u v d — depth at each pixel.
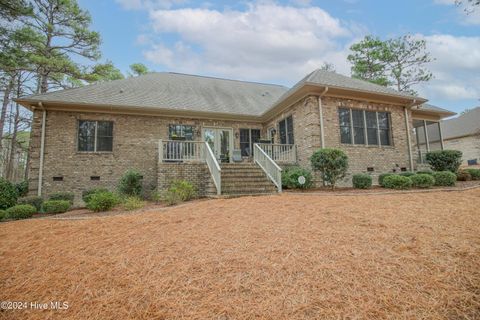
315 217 4.47
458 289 2.25
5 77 16.22
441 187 8.44
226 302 2.18
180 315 2.06
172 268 2.82
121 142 11.10
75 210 7.89
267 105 14.58
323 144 9.87
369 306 2.05
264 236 3.63
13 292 2.64
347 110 10.63
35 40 14.36
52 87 18.28
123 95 11.76
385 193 7.18
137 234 4.12
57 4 15.48
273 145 10.96
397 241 3.24
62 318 2.17
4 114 17.09
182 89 14.23
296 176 8.98
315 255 2.92
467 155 21.16
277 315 1.98
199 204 6.44
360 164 10.43
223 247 3.30
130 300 2.32
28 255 3.55
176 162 9.38
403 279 2.41
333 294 2.21
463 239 3.22
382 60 22.36
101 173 10.66
